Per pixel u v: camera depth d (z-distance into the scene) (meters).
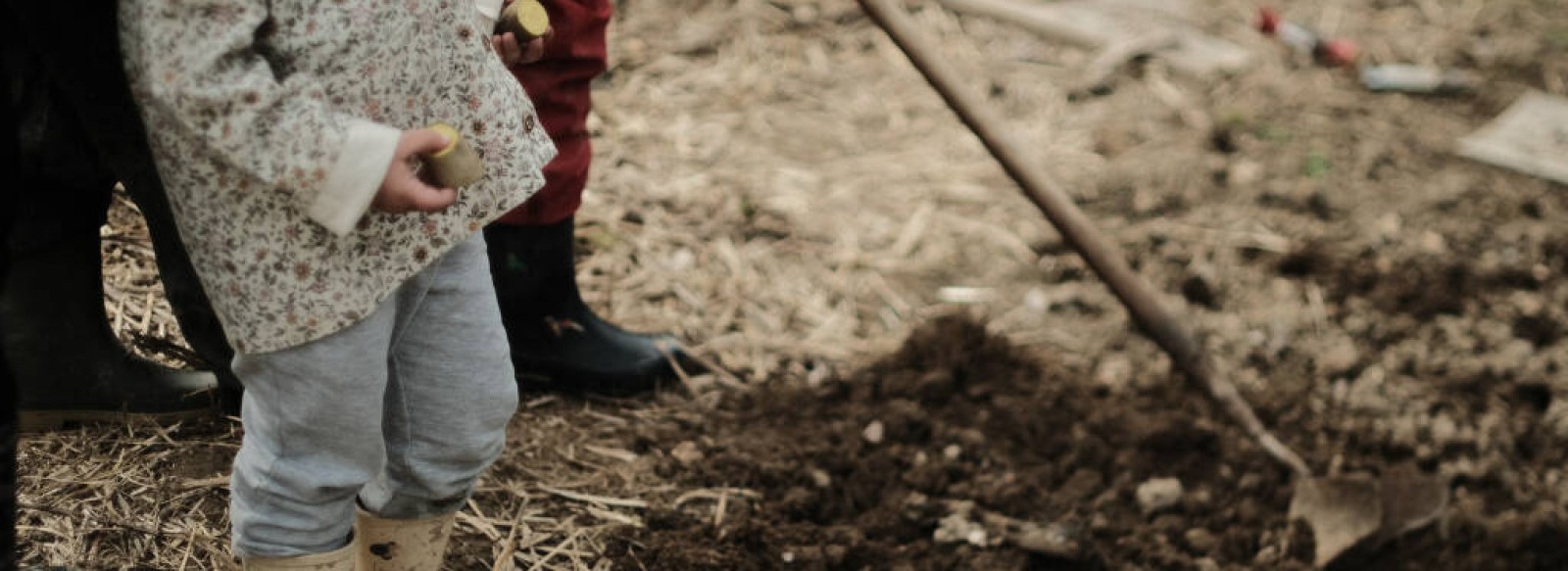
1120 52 4.92
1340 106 4.78
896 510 3.00
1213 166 4.39
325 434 1.73
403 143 1.51
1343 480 3.17
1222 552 3.07
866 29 4.95
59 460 2.35
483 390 1.86
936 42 4.93
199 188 1.56
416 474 1.89
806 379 3.35
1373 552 3.11
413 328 1.81
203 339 2.16
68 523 2.23
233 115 1.44
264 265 1.59
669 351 3.23
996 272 3.86
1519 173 4.50
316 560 1.81
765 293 3.62
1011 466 3.17
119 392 2.41
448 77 1.66
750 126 4.32
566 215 2.87
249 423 1.77
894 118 4.49
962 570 2.89
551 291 2.97
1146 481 3.20
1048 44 5.01
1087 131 4.52
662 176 3.99
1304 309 3.84
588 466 2.91
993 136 3.15
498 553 2.57
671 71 4.54
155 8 1.41
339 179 1.49
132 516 2.28
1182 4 5.31
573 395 3.11
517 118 1.76
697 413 3.16
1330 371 3.63
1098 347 3.63
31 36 1.63
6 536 1.45
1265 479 3.24
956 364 3.42
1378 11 5.41
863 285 3.72
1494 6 5.48
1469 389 3.62
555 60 2.64
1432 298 3.90
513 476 2.80
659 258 3.66
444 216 1.69
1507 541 3.17
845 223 3.95
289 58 1.52
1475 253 4.11
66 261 2.27
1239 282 3.92
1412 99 4.86
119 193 2.97
